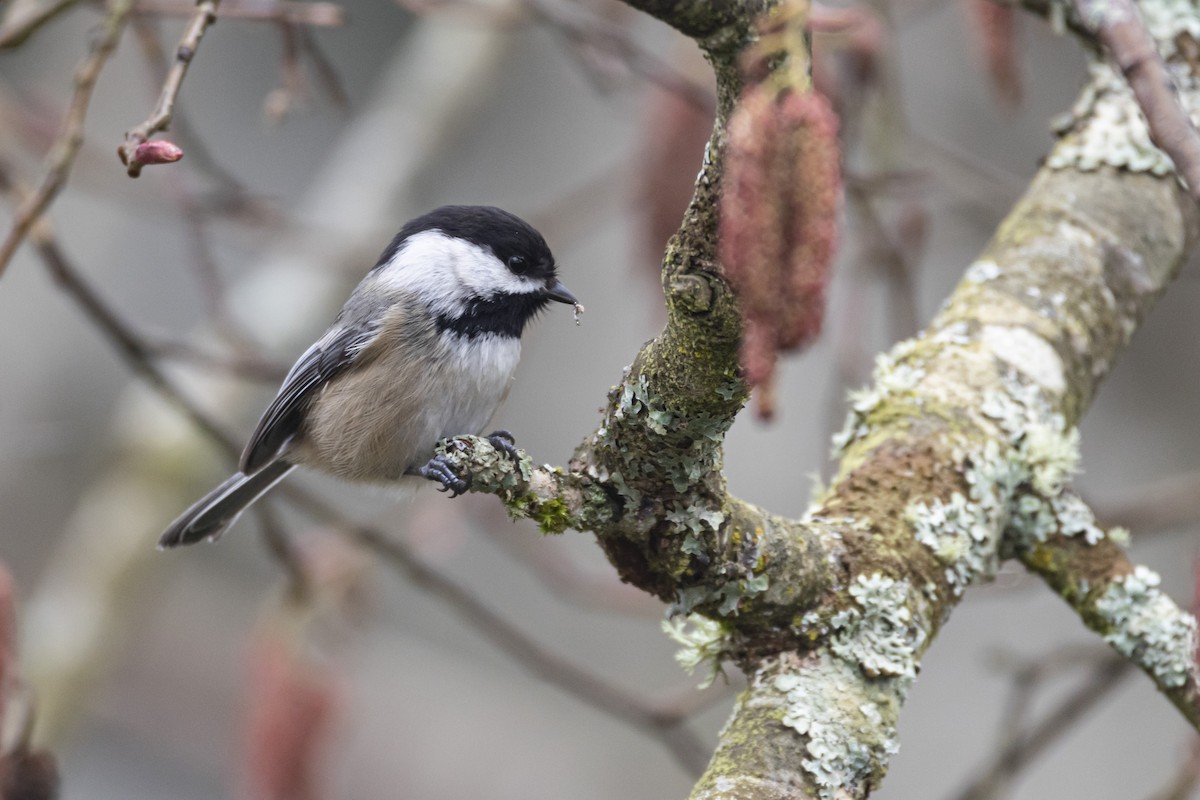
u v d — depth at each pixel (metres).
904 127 10.62
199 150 9.33
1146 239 6.66
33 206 6.23
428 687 17.52
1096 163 6.91
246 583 18.98
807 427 15.35
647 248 8.43
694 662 5.22
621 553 5.13
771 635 5.09
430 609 18.31
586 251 16.83
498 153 17.72
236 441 8.79
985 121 15.33
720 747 4.82
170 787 17.56
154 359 8.66
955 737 14.24
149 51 8.52
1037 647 14.26
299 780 8.23
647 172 8.39
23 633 12.02
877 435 5.86
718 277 4.10
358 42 19.38
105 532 12.13
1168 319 14.88
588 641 16.86
